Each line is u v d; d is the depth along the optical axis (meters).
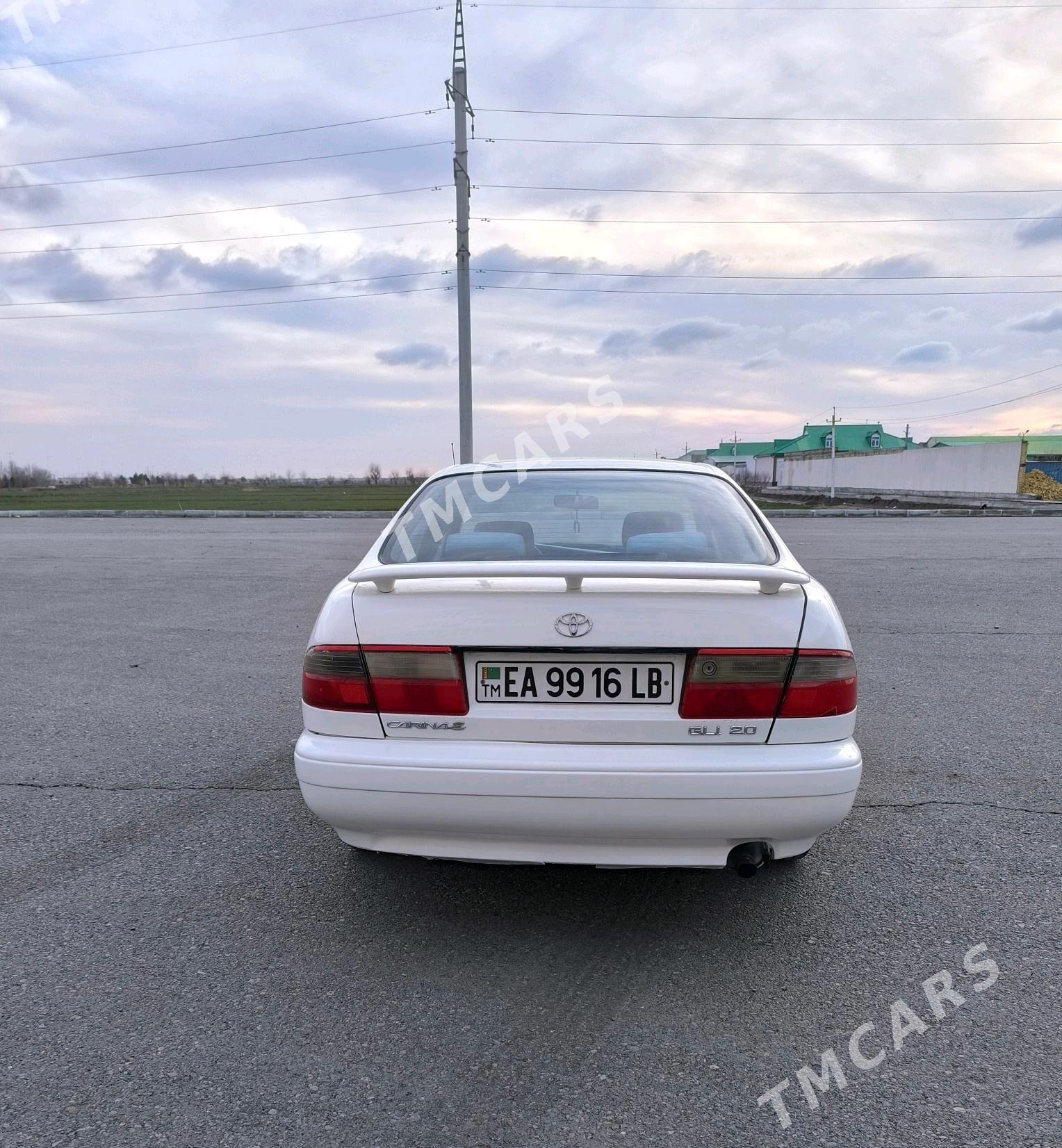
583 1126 1.68
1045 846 2.91
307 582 9.52
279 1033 1.96
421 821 2.16
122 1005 2.07
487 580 2.24
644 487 3.00
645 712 2.13
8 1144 1.63
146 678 5.31
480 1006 2.06
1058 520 20.81
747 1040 1.93
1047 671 5.33
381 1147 1.62
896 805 3.26
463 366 17.81
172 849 2.93
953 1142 1.63
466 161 17.39
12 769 3.72
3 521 22.06
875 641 6.26
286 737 4.16
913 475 38.50
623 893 2.64
